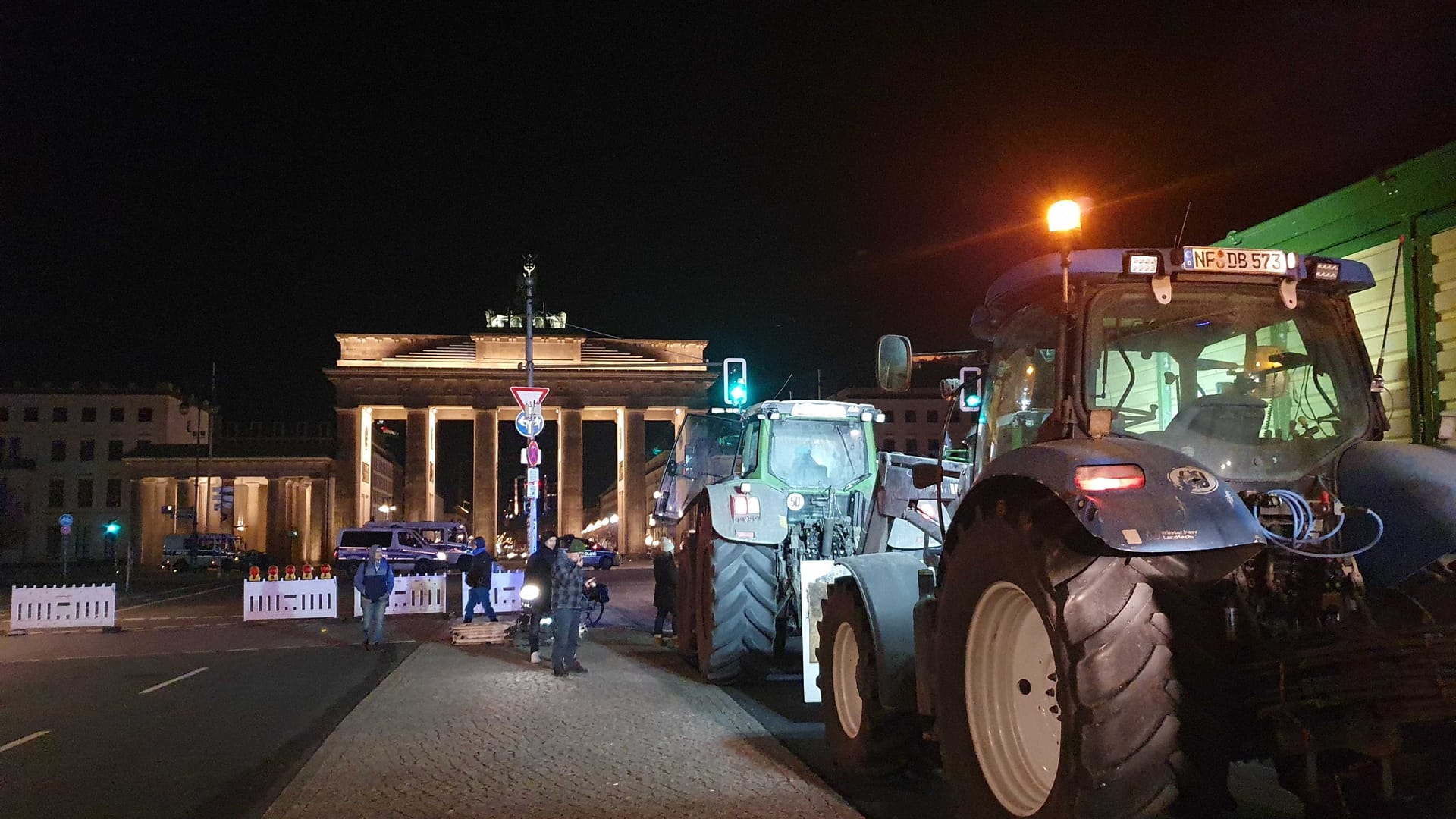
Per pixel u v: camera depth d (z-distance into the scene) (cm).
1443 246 670
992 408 545
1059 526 393
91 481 8244
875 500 843
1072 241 439
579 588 1221
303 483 7712
